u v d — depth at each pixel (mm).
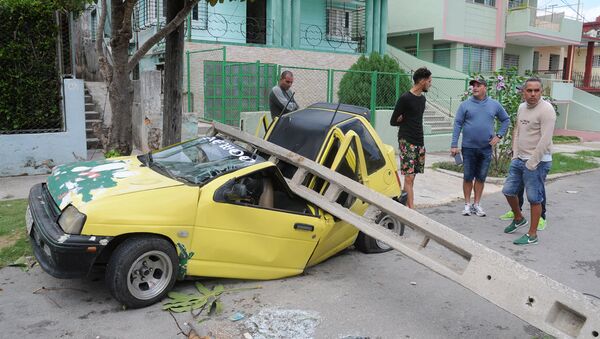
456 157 7863
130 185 4348
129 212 4035
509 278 3635
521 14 22703
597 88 30688
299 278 5109
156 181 4492
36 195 4812
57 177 4762
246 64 13477
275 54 16312
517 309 3549
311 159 5535
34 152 9570
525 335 4105
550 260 6004
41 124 9750
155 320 4059
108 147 7379
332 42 19781
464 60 21969
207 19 15844
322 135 5719
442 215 7992
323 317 4262
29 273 4918
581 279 5422
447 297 4809
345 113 6254
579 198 9570
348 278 5184
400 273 5391
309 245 5043
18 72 9352
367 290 4887
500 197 9430
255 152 5648
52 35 9562
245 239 4598
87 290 4570
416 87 6812
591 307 3238
